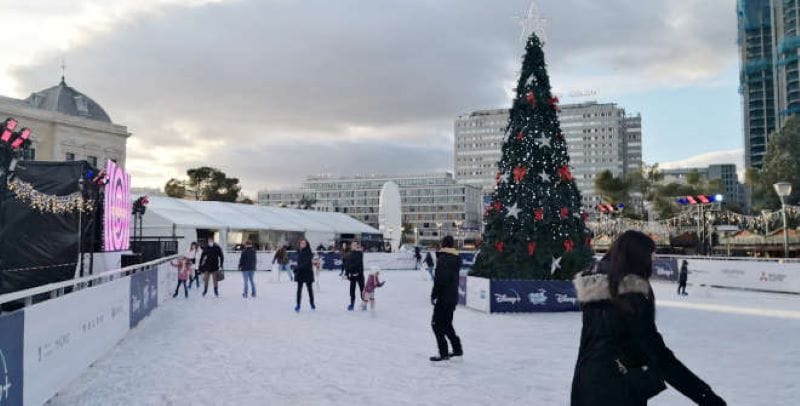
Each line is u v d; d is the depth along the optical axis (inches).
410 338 408.5
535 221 602.2
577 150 7096.5
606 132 7007.9
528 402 238.1
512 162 622.5
